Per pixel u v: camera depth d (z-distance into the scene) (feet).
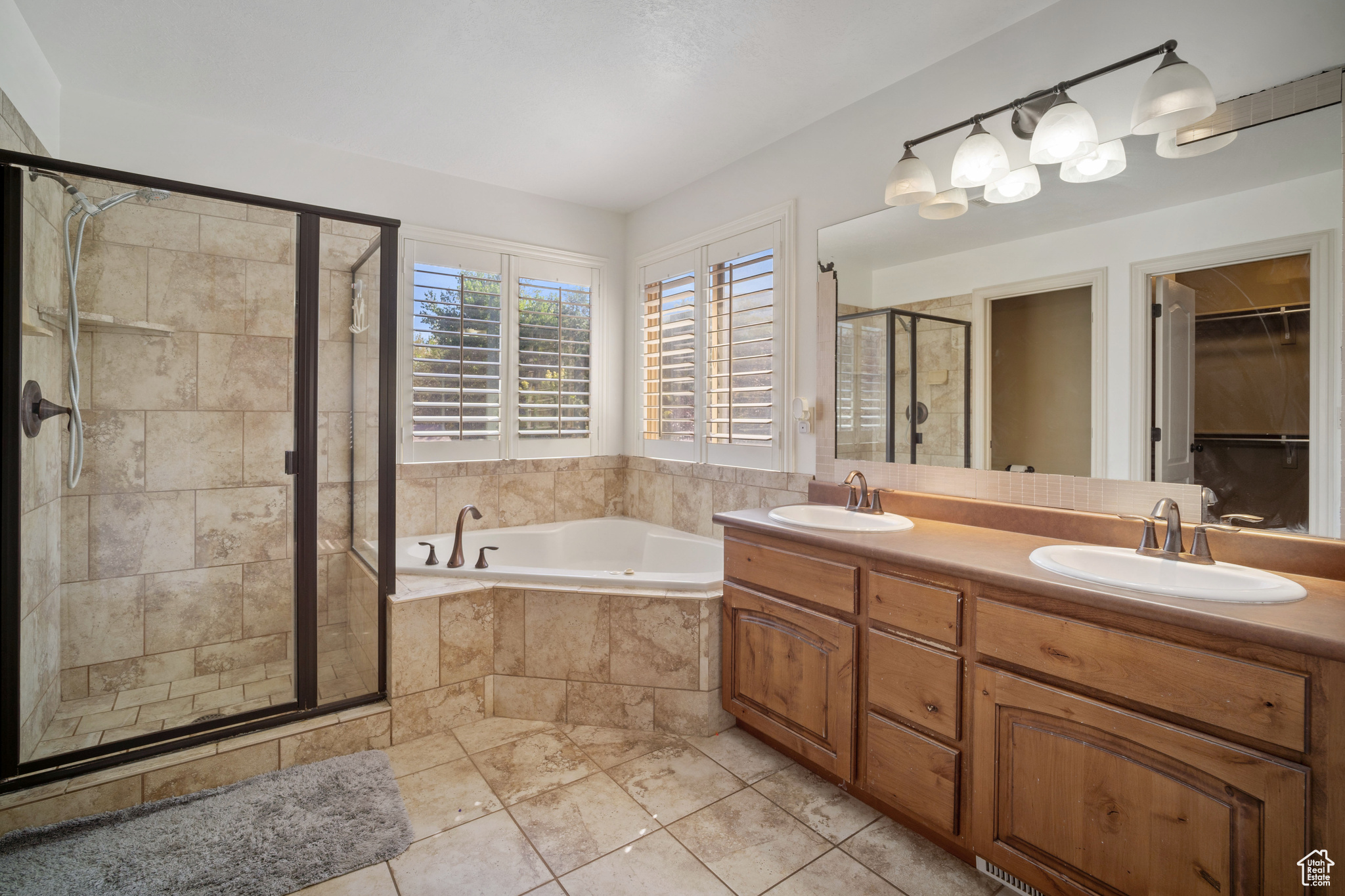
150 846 5.45
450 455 10.92
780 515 7.69
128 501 7.07
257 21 6.57
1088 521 5.95
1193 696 3.86
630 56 7.29
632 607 7.88
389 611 7.54
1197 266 5.37
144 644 7.18
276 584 7.77
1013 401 6.68
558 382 12.03
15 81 6.38
